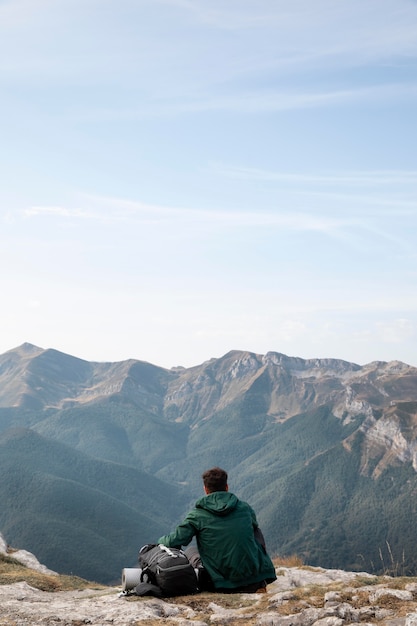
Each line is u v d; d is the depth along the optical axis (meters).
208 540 10.41
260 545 10.70
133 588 11.09
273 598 10.18
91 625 9.12
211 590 10.73
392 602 9.39
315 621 8.44
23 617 9.80
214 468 11.01
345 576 16.92
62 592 16.94
